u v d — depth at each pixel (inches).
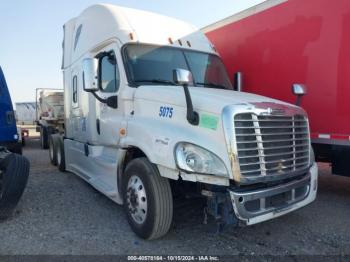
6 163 215.3
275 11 253.9
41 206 236.4
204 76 229.9
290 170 172.6
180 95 175.5
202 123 160.4
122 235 185.9
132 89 202.4
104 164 232.2
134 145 186.7
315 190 189.9
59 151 371.9
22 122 1401.3
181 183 181.9
